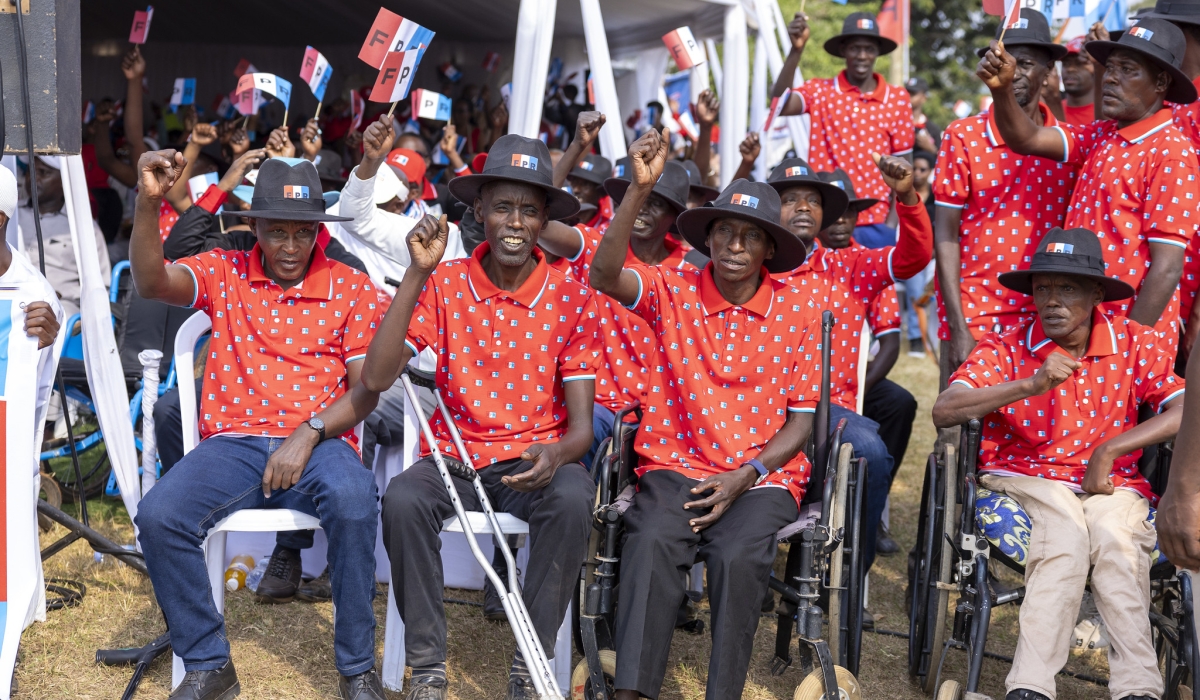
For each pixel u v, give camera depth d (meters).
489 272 3.76
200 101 12.64
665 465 3.70
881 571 5.14
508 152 3.58
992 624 4.59
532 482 3.45
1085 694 3.95
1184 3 4.46
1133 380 3.70
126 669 3.66
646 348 4.52
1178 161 4.02
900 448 5.39
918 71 25.38
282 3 10.01
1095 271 3.57
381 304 3.95
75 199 4.31
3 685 3.31
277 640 3.95
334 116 11.10
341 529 3.39
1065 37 6.44
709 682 3.33
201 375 4.83
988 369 3.78
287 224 3.60
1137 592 3.37
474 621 4.27
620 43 10.31
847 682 3.46
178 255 4.91
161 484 3.39
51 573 4.42
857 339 4.84
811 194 4.74
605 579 3.44
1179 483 2.39
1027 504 3.66
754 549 3.39
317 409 3.69
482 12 9.30
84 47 12.34
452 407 3.79
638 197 3.42
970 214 4.64
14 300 3.58
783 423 3.75
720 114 7.97
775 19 8.56
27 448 3.51
